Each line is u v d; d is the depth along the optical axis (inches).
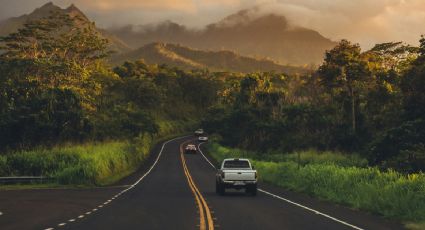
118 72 6825.8
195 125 7150.6
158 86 6943.9
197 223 645.3
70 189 1353.3
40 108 2413.9
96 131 2726.4
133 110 3656.5
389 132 1646.2
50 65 3206.2
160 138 5305.1
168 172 2250.2
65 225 625.6
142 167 2583.7
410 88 1899.6
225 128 3617.1
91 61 4456.2
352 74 2832.2
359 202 850.1
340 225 629.0
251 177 1119.6
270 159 2436.0
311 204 914.7
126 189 1348.4
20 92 2517.2
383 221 674.8
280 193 1189.7
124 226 616.4
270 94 3223.4
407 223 652.7
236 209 824.3
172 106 7396.7
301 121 2805.1
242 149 3186.5
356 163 1839.3
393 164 1405.0
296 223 647.1
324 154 2277.3
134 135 3435.0
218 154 3415.4
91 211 794.8
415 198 741.3
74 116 2439.7
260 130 3034.0
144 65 7810.0
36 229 589.6
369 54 3043.8
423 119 1707.7
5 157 1632.6
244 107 3341.5
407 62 2952.8
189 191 1269.7
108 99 3806.6
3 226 616.1
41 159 1637.6
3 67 3080.7
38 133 2331.4
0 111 2384.4
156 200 1002.7
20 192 1237.1
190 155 3580.2
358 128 2659.9
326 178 1165.1
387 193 813.2
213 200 1001.5
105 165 1852.9
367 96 2792.8
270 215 738.2
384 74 2805.1
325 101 2992.1
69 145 2295.8
